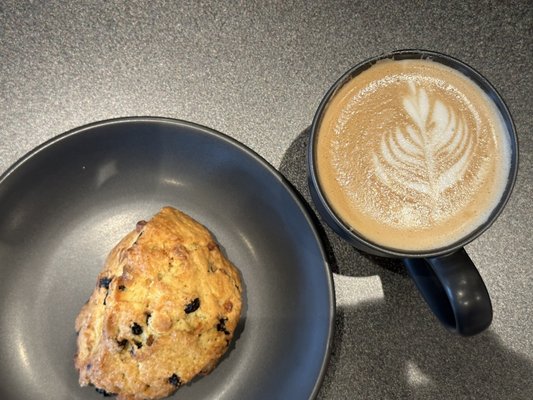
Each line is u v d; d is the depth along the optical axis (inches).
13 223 10.0
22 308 10.1
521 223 10.9
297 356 9.9
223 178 10.4
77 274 10.3
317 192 8.4
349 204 8.4
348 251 10.6
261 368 10.2
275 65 11.0
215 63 10.9
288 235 10.3
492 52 11.3
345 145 8.5
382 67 8.7
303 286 10.1
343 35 11.1
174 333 8.9
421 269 10.2
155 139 10.1
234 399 10.1
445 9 11.3
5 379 9.9
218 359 9.8
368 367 10.4
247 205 10.5
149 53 10.9
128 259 9.1
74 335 10.1
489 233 10.9
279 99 10.9
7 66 10.7
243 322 10.4
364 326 10.5
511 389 10.6
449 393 10.5
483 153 8.6
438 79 8.7
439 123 8.6
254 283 10.5
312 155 8.4
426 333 10.6
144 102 10.8
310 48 11.1
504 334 10.7
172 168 10.5
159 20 10.9
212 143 9.9
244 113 10.8
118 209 10.6
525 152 11.1
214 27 11.0
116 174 10.5
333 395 10.3
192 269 9.2
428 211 8.4
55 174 10.1
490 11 11.4
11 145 10.5
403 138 8.6
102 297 9.3
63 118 10.6
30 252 10.2
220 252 10.0
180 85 10.8
